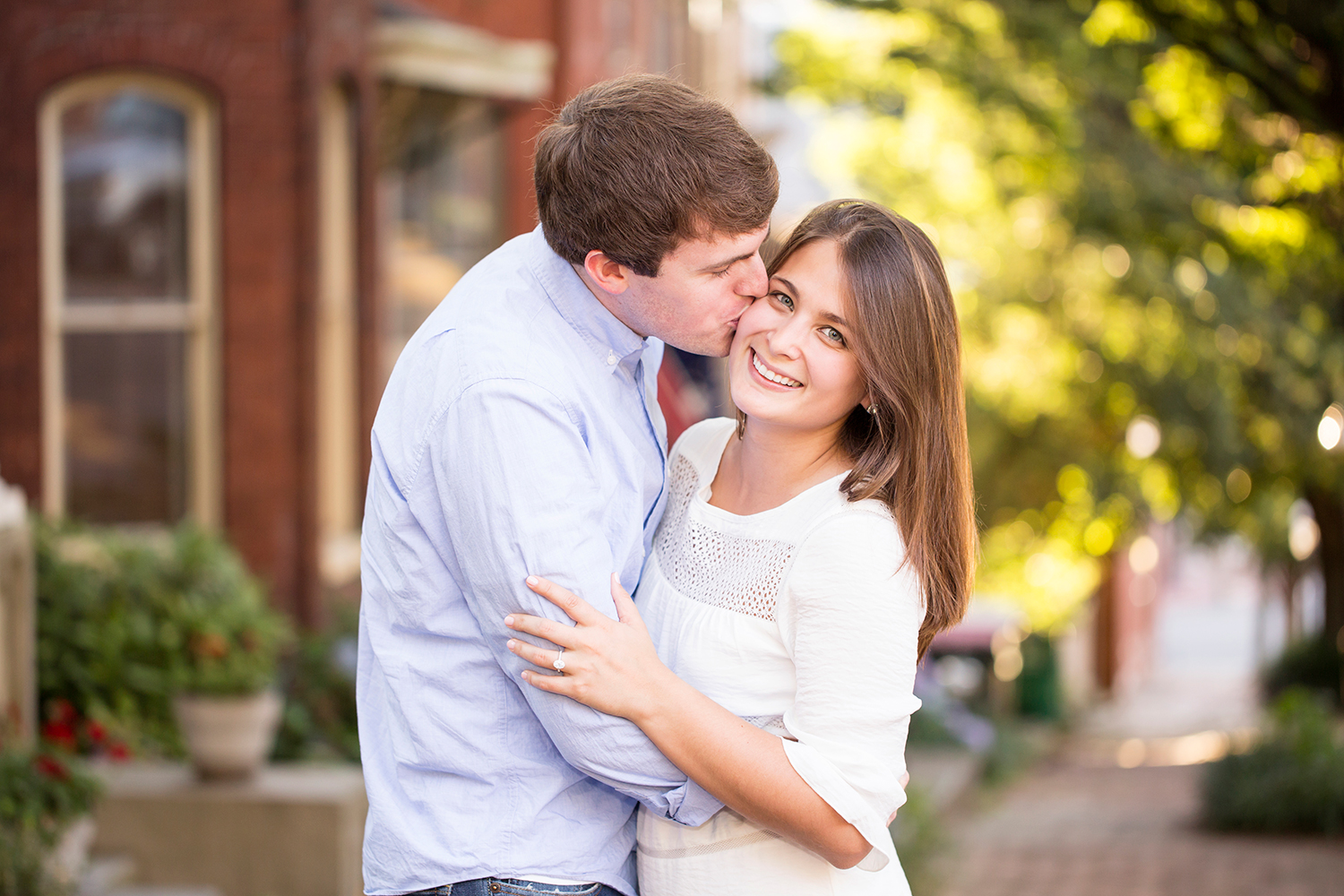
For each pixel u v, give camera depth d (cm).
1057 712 2947
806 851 298
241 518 1062
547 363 284
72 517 1041
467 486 276
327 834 764
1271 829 1514
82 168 1040
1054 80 1353
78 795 612
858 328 290
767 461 312
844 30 2155
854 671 282
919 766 1869
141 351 1056
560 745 279
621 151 275
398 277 1287
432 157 1335
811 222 302
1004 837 1527
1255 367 1858
